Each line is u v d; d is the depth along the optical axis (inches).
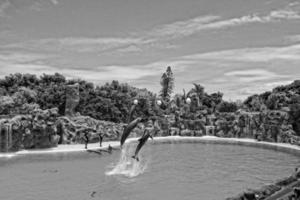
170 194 628.7
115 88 2377.0
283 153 1296.8
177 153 1298.0
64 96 1904.5
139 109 2247.8
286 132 1583.4
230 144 1667.1
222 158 1147.9
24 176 775.7
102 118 2021.4
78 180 743.7
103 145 1424.7
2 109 1569.9
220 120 2080.5
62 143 1414.9
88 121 1646.2
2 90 1939.0
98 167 921.5
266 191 510.3
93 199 586.2
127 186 693.3
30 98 1866.4
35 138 1232.8
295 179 584.1
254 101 2269.9
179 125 2128.4
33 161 999.6
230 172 868.6
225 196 615.8
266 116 1737.2
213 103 2603.3
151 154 1263.5
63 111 1911.9
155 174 834.8
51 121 1294.3
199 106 2394.2
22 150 1198.3
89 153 1203.2
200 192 645.9
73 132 1478.8
